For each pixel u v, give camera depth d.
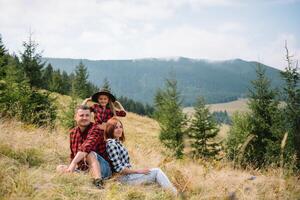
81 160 6.91
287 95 15.70
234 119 21.23
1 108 12.80
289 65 16.03
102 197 5.64
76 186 5.90
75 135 7.07
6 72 17.47
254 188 7.22
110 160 6.87
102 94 9.50
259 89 20.34
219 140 25.03
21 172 5.75
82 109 6.97
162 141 25.80
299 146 11.14
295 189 7.07
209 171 8.49
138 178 6.77
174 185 6.78
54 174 6.13
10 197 4.93
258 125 19.42
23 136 8.47
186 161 10.07
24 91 17.94
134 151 10.90
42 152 7.66
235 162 9.77
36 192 5.29
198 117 24.59
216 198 6.21
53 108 19.92
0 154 6.61
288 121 15.16
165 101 27.62
